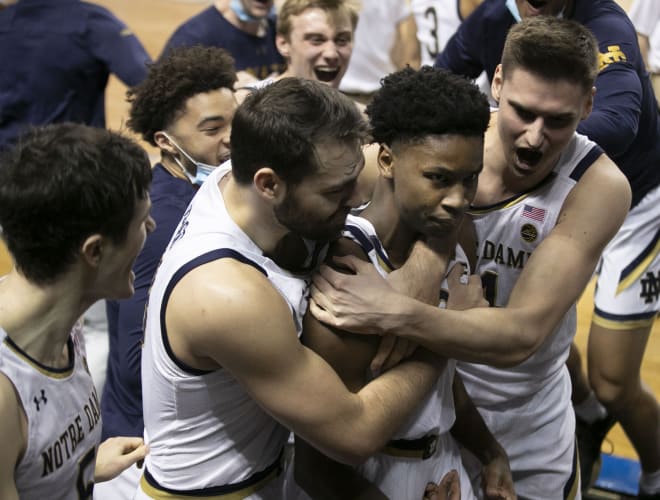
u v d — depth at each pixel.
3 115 3.64
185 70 2.32
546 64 1.74
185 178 2.40
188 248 1.55
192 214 1.63
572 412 2.35
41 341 1.46
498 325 1.73
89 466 1.63
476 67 2.87
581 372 3.04
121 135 1.47
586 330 4.23
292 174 1.46
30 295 1.44
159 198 2.35
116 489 2.29
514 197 1.95
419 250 1.70
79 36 3.55
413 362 1.67
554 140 1.81
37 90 3.60
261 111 1.46
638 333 2.97
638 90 2.43
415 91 1.54
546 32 1.75
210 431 1.67
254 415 1.68
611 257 3.01
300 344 1.54
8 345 1.43
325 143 1.45
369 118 1.62
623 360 2.97
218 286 1.48
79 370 1.58
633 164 2.85
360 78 4.26
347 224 1.69
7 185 1.38
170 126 2.36
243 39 3.79
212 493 1.72
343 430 1.55
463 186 1.56
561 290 1.83
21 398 1.43
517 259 1.99
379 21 4.14
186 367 1.58
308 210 1.49
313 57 3.21
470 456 2.10
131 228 1.46
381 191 1.69
